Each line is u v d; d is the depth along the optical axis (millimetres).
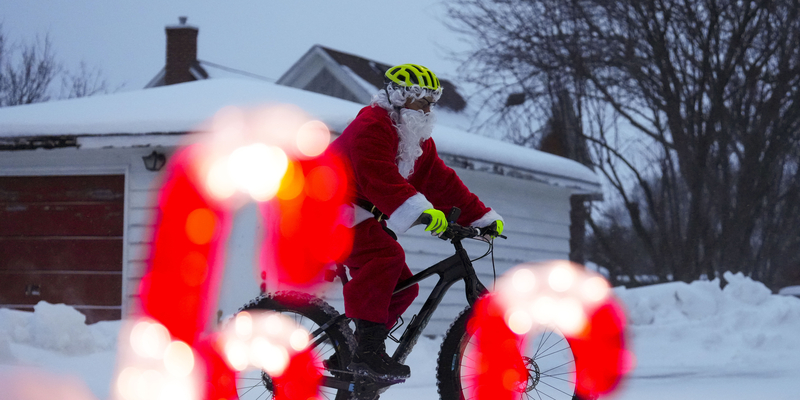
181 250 8859
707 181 15953
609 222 20750
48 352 6551
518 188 11945
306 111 8688
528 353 3729
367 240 3500
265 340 3705
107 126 8695
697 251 16312
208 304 8594
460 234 3465
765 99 15945
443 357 3574
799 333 8578
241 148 8469
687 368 7004
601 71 16547
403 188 3352
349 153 3504
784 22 15469
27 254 9648
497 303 3580
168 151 9125
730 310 9688
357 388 3498
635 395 4984
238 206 8547
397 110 3566
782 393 5000
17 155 9773
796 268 24219
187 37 26391
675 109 15852
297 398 3635
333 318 3611
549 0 16531
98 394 4754
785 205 19781
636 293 10055
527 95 17297
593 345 3693
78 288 9430
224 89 9523
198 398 3824
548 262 12523
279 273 8367
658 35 15664
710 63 15734
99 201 9469
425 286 9977
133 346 7172
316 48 22906
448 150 9727
